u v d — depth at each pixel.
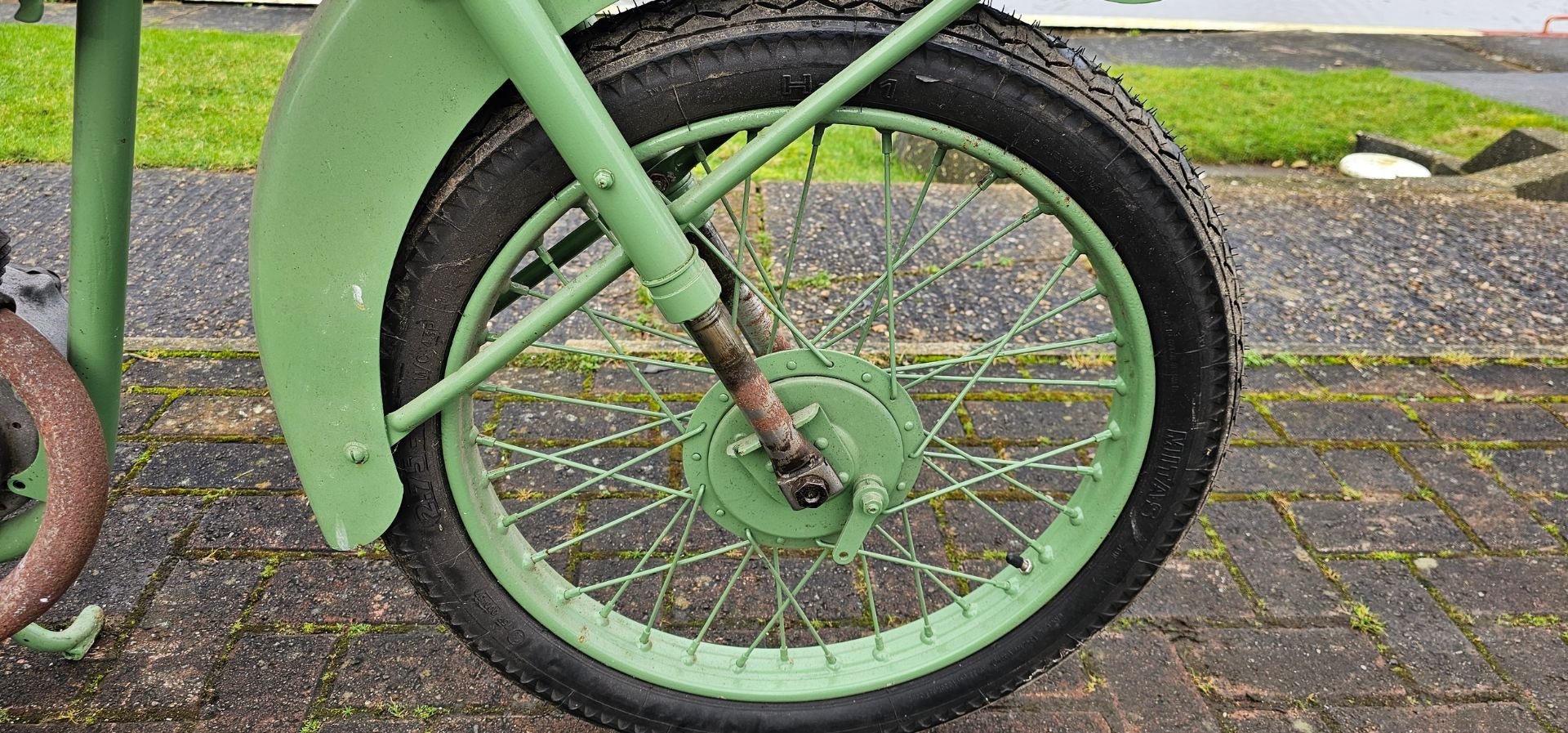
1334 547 2.00
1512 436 2.37
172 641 1.69
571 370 2.50
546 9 0.92
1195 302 1.11
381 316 1.04
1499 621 1.82
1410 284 3.18
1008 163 1.04
